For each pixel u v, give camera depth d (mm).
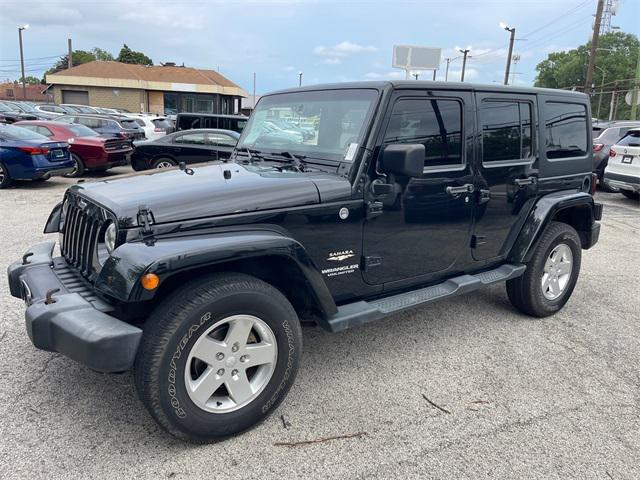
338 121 3338
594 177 5012
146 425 2850
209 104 41438
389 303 3393
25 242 6480
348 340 4066
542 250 4332
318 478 2500
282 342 2807
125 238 2504
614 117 56750
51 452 2604
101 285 2455
